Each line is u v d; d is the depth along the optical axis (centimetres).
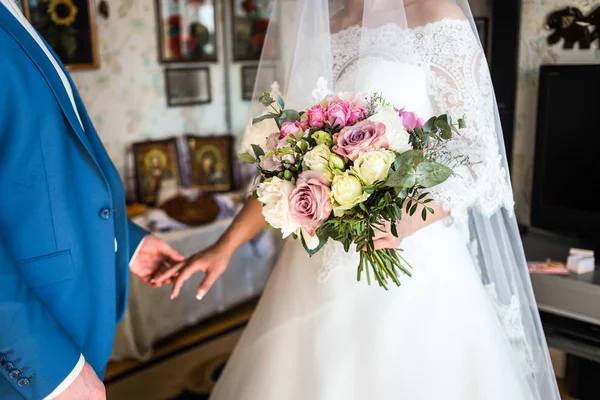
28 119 123
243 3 399
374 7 138
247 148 158
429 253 145
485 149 136
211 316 345
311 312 147
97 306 138
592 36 209
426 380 140
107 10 337
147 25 357
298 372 145
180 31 372
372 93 125
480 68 138
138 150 354
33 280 126
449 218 151
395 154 112
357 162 110
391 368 139
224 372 168
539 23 221
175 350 306
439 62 136
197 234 320
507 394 143
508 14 214
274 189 115
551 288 196
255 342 155
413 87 136
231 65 404
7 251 114
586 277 193
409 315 142
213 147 384
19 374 113
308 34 141
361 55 138
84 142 134
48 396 115
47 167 126
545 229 221
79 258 132
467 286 148
